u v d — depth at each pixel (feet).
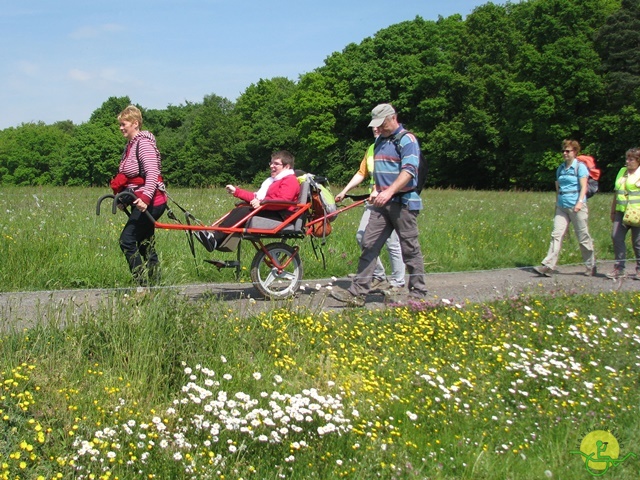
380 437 15.21
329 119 220.43
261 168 264.31
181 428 13.99
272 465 13.52
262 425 14.25
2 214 39.99
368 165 27.32
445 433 15.90
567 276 34.19
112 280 27.30
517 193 102.01
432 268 34.55
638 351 22.43
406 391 17.63
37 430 12.81
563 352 21.56
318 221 25.62
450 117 203.62
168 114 347.56
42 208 44.47
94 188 78.07
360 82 210.38
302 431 14.67
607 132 167.43
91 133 284.00
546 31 175.11
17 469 11.99
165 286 19.36
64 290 25.22
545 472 14.43
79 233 32.94
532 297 26.27
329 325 21.21
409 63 203.72
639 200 33.14
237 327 19.02
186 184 277.03
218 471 12.71
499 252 38.58
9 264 26.35
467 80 193.57
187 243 31.63
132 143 22.48
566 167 34.17
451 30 207.92
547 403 18.07
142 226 22.71
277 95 272.51
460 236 40.47
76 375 15.44
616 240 34.04
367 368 18.61
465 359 20.24
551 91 172.24
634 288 31.32
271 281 25.57
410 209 24.27
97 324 17.35
